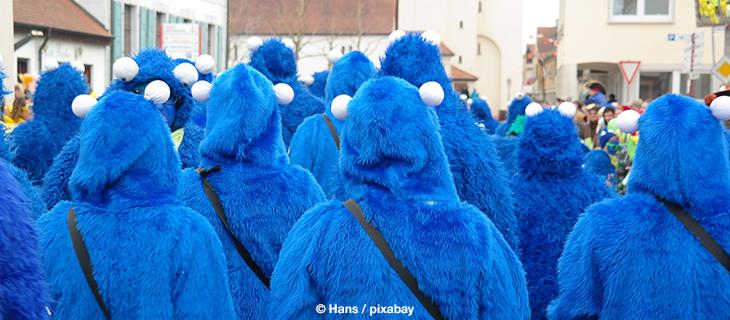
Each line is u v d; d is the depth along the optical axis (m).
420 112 3.28
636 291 3.74
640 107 16.02
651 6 26.78
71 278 3.31
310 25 63.34
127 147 3.33
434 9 70.31
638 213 3.80
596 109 17.17
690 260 3.67
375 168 3.27
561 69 30.08
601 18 26.97
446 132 4.58
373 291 3.16
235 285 4.20
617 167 10.82
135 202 3.36
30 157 5.85
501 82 73.88
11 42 18.84
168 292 3.29
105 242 3.30
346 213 3.26
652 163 3.79
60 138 5.96
